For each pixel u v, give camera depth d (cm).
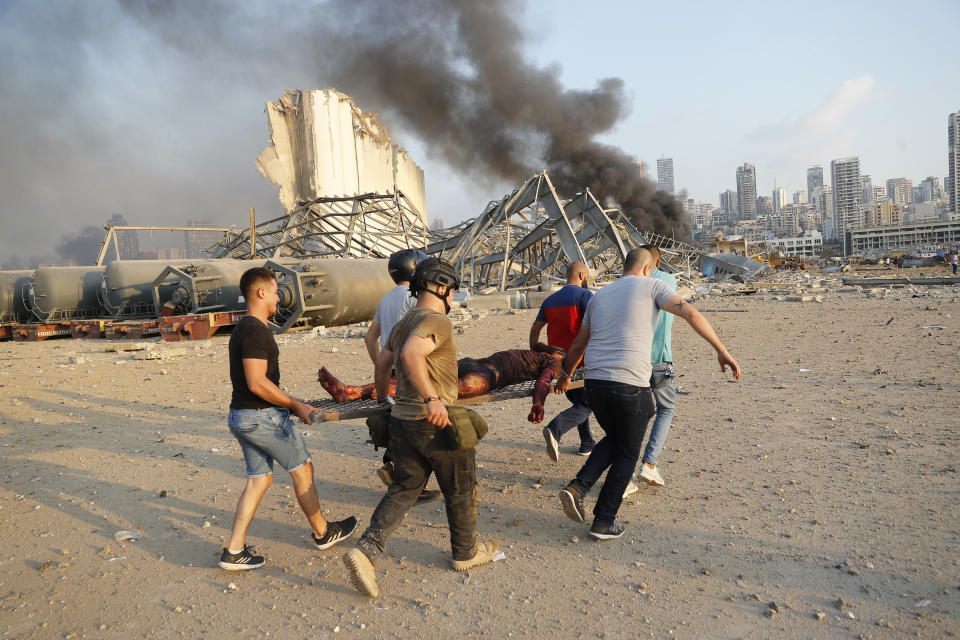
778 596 310
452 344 337
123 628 306
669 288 387
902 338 1117
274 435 352
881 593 306
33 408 837
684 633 282
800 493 441
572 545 383
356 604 322
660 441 470
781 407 683
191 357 1341
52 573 366
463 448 325
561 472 525
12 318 2178
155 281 1877
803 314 1638
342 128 4853
